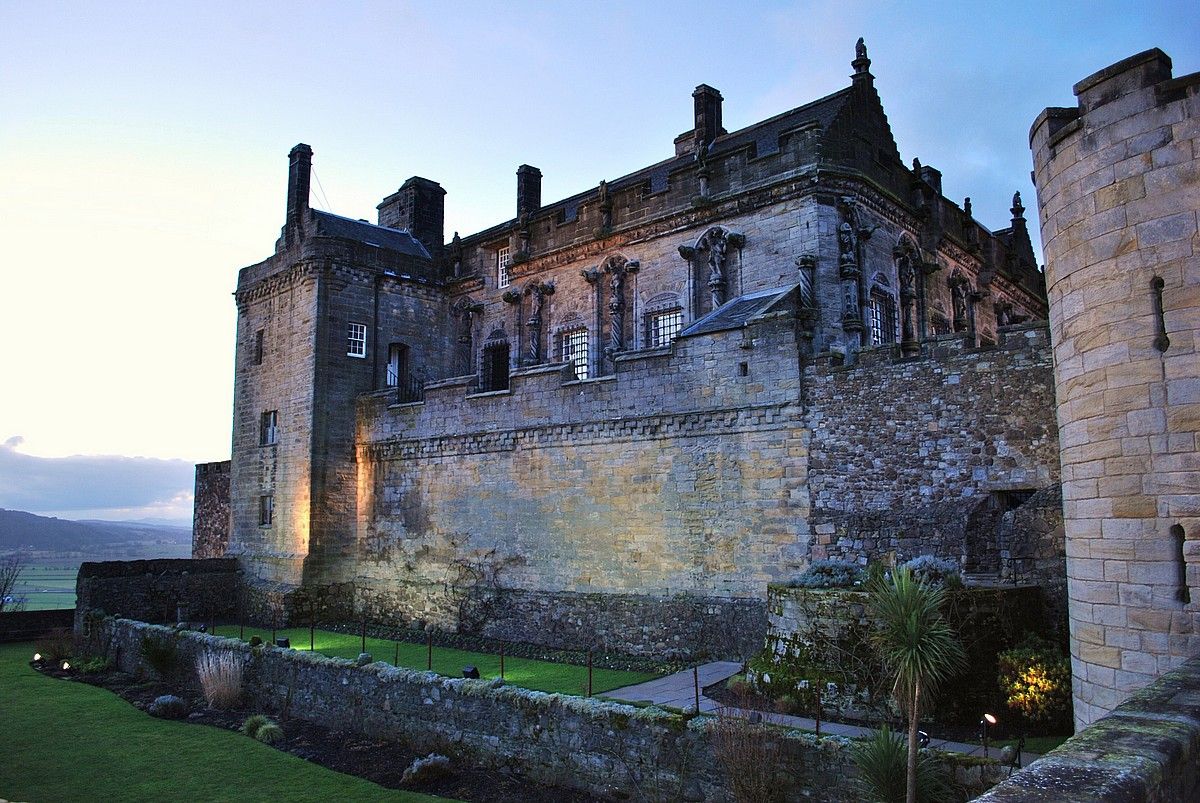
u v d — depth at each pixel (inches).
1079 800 176.6
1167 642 386.3
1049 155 465.7
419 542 1238.9
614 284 1251.8
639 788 554.9
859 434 839.1
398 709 714.8
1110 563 413.1
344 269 1376.7
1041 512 705.6
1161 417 395.9
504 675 852.6
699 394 953.5
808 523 858.8
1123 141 418.3
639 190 1238.3
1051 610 674.2
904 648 452.8
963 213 1344.7
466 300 1494.8
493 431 1154.7
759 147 1188.5
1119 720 247.1
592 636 1000.9
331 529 1318.9
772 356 903.7
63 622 1347.2
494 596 1115.9
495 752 639.1
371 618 1288.1
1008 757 444.8
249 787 620.1
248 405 1481.3
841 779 474.9
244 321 1524.4
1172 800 210.1
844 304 1023.0
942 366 797.9
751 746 503.2
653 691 751.1
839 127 1074.1
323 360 1337.4
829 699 632.4
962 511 758.5
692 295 1152.2
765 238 1081.4
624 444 1010.1
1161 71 411.8
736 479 915.4
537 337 1360.7
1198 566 379.2
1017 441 748.0
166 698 832.9
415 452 1263.5
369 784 622.8
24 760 685.9
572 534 1049.5
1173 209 398.6
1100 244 425.4
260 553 1393.9
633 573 984.9
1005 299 1492.4
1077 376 439.2
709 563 924.0
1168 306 397.4
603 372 1264.8
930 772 444.1
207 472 1787.6
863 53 1144.8
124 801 594.9
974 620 623.8
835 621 649.0
